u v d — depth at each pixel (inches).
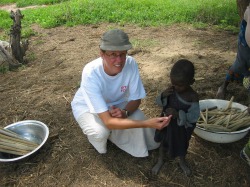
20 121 148.4
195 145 135.3
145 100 168.6
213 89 176.6
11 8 422.9
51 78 199.9
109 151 134.3
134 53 230.1
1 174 126.0
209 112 140.1
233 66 154.6
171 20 302.7
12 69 214.7
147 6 344.5
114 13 320.8
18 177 124.1
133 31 280.1
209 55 222.1
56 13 329.1
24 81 197.9
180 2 354.6
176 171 124.0
